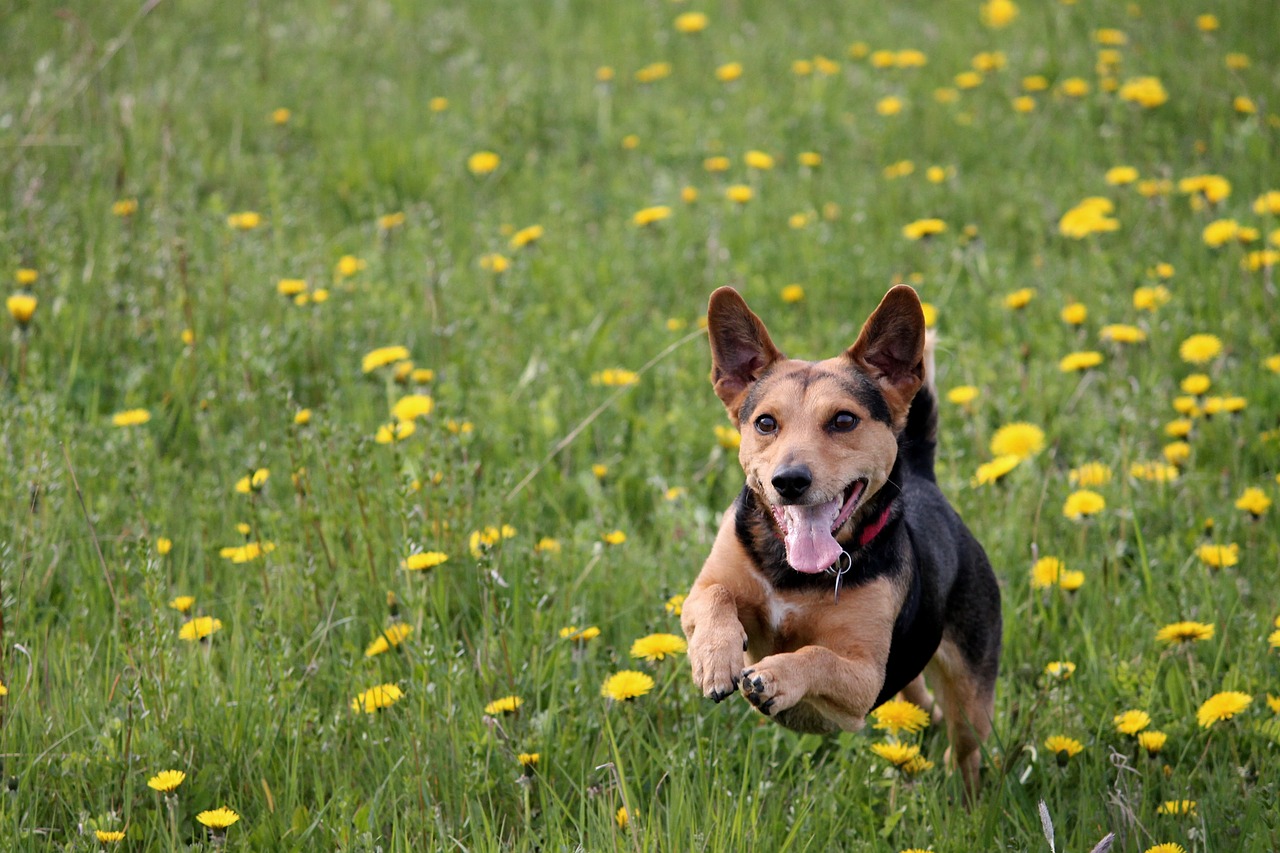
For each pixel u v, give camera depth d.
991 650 5.64
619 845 4.46
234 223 9.89
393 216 10.65
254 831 4.62
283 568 6.07
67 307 8.31
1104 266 9.39
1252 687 5.54
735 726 5.41
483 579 5.66
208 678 5.30
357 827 4.61
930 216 11.22
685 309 9.62
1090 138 12.29
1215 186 9.56
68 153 10.99
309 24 15.91
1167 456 7.23
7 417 6.97
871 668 4.59
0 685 5.00
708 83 14.46
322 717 5.43
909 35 15.72
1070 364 7.57
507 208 11.33
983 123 13.04
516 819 4.89
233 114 12.79
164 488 6.92
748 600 4.87
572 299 9.45
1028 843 4.71
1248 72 12.82
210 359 8.23
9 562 5.72
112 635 5.62
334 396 7.96
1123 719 5.20
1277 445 7.44
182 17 15.35
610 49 15.49
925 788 4.94
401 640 5.58
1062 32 14.98
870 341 5.13
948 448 6.95
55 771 4.83
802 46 15.52
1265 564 6.49
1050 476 7.08
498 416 7.86
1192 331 8.64
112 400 8.08
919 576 5.14
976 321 9.23
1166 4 14.82
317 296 8.57
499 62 15.08
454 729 5.05
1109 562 6.42
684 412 7.76
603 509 7.00
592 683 5.56
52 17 13.88
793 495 4.62
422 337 8.86
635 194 11.75
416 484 6.33
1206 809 4.75
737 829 4.52
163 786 4.52
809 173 11.73
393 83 14.30
